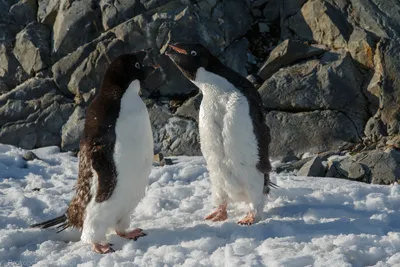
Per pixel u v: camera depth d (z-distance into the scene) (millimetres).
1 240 8805
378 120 13508
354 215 9477
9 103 15500
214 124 8992
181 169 12555
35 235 9117
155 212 10234
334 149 13469
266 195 9609
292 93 13969
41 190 11414
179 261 7859
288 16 15312
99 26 15664
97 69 15148
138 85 8406
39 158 13961
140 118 8266
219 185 9398
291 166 12906
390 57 13711
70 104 15250
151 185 11797
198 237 8688
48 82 15633
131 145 8164
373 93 13750
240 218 9578
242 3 15750
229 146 8930
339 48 14422
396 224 9148
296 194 10555
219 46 15078
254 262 7504
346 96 13875
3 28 16438
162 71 14953
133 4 15359
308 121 13750
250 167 9008
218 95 8977
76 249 8672
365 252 7879
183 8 15219
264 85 14141
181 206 10320
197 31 14992
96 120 8242
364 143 13359
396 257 7641
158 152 14242
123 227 8773
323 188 10938
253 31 15641
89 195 8312
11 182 12094
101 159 8148
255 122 8914
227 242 8523
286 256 7727
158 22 15016
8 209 10320
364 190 10719
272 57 14531
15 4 16625
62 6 16016
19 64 16094
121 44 15070
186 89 15070
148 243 8625
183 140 14188
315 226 8930
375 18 14242
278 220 9148
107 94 8312
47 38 16109
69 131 14852
